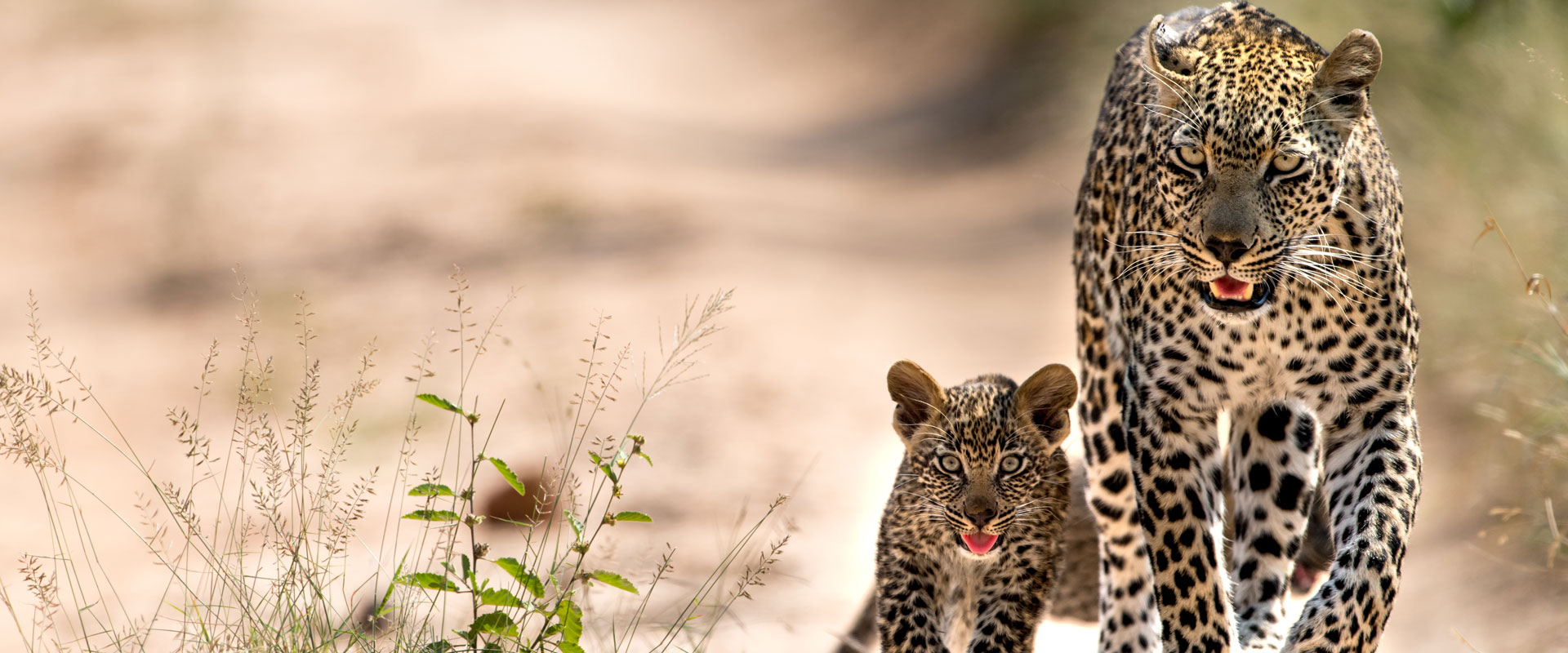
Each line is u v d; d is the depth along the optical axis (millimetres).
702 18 49344
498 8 50938
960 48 36438
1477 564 8594
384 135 29703
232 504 11797
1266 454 8234
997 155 28078
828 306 18641
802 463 13070
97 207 25609
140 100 33219
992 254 21609
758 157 30797
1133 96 8312
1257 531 8281
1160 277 7129
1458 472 9688
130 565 10758
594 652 8156
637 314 18031
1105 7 25859
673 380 8836
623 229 22438
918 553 8445
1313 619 6383
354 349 17156
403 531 10844
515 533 10938
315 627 7141
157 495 12562
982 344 16984
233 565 9094
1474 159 12211
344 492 11820
